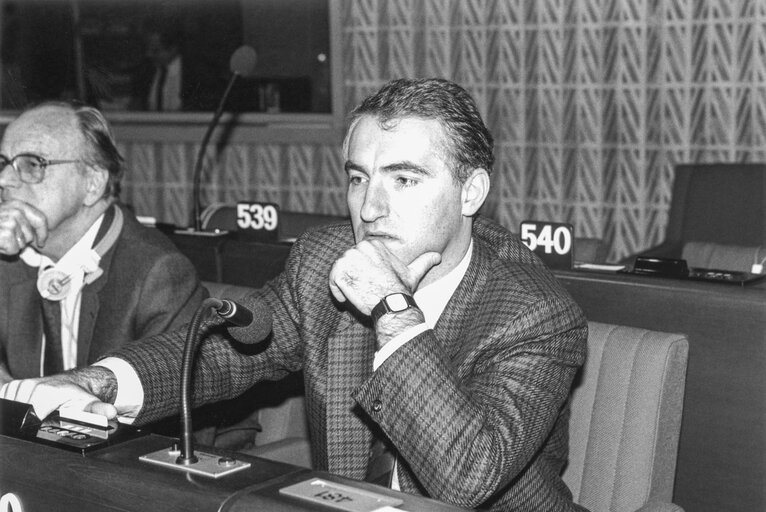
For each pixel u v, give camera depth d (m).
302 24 6.11
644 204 5.34
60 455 1.20
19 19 5.94
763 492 2.29
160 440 1.25
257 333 1.47
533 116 5.55
